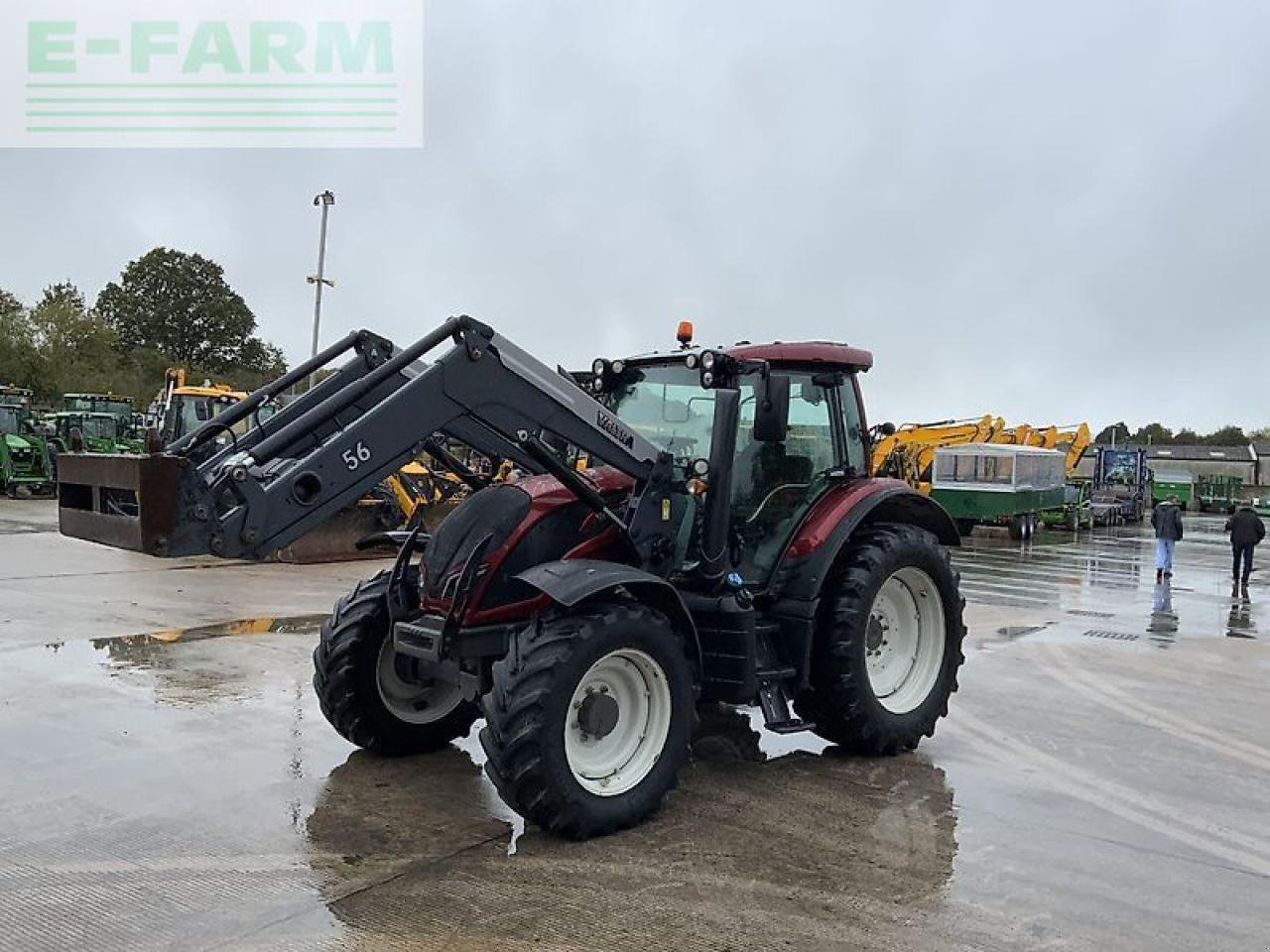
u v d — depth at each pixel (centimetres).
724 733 607
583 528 491
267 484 413
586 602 451
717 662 505
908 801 490
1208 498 4406
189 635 858
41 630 866
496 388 457
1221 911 377
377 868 399
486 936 343
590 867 403
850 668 539
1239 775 543
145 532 386
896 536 573
